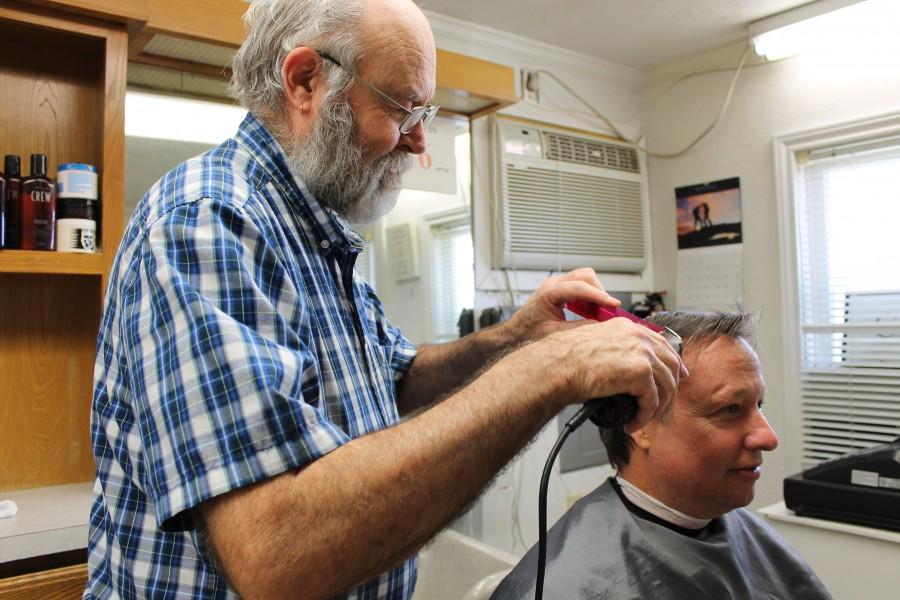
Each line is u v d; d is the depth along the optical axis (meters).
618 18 2.51
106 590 0.74
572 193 2.81
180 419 0.58
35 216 1.40
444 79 2.05
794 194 2.64
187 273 0.63
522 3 2.36
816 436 2.57
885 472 1.61
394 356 1.11
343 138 0.81
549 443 2.59
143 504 0.69
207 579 0.67
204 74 1.76
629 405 0.66
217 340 0.59
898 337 2.39
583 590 1.06
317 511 0.55
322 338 0.79
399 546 0.58
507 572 1.31
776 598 1.17
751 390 1.05
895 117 2.36
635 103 3.12
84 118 1.60
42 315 1.56
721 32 2.66
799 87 2.63
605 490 1.20
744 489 1.07
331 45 0.80
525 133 2.69
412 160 0.98
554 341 0.66
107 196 1.43
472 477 0.59
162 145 1.85
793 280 2.64
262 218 0.74
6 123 1.51
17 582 1.23
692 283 2.96
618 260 2.97
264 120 0.85
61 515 1.33
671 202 3.07
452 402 0.62
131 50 1.61
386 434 0.60
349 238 0.88
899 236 2.40
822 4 2.38
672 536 1.09
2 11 1.31
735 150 2.84
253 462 0.57
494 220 2.58
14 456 1.52
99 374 0.73
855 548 1.65
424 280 2.44
